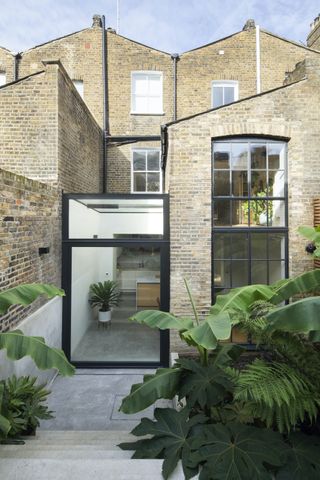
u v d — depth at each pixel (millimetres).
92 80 9859
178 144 5500
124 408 2785
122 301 5949
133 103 10109
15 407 2877
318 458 2115
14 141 5430
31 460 2246
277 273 5648
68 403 4391
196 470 2105
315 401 2439
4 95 5441
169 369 3189
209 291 5496
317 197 5492
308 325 2086
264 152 5680
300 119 5488
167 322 3215
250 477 1934
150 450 2346
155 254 5836
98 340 5875
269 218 5707
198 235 5516
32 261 4355
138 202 5766
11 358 2525
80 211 5859
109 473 2133
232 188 5688
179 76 9992
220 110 5496
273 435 2289
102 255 5992
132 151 10016
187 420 2572
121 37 9977
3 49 9742
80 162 6941
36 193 4492
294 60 9992
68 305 5543
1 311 2654
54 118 5438
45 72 5453
